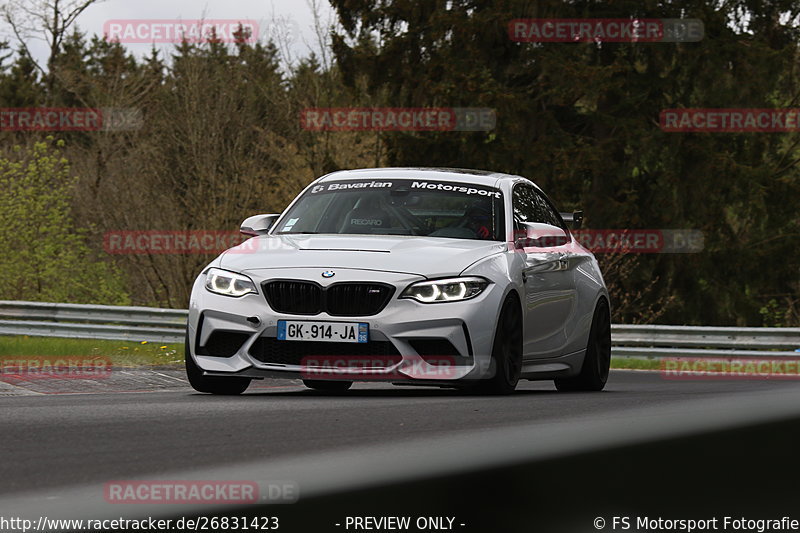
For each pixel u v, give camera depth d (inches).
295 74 4084.6
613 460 402.0
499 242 981.2
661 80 3811.5
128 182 3580.2
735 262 3882.9
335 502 339.0
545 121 3779.5
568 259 1107.3
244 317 887.1
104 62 4306.1
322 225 1014.4
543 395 922.1
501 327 902.4
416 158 3870.6
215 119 3609.7
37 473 435.5
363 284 870.4
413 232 990.4
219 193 3622.0
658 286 3865.7
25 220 3400.6
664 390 1071.6
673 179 3745.1
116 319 2155.5
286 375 875.4
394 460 459.5
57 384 1272.1
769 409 572.1
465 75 3732.8
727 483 358.3
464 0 3993.6
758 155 3838.6
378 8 4018.2
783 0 3865.7
